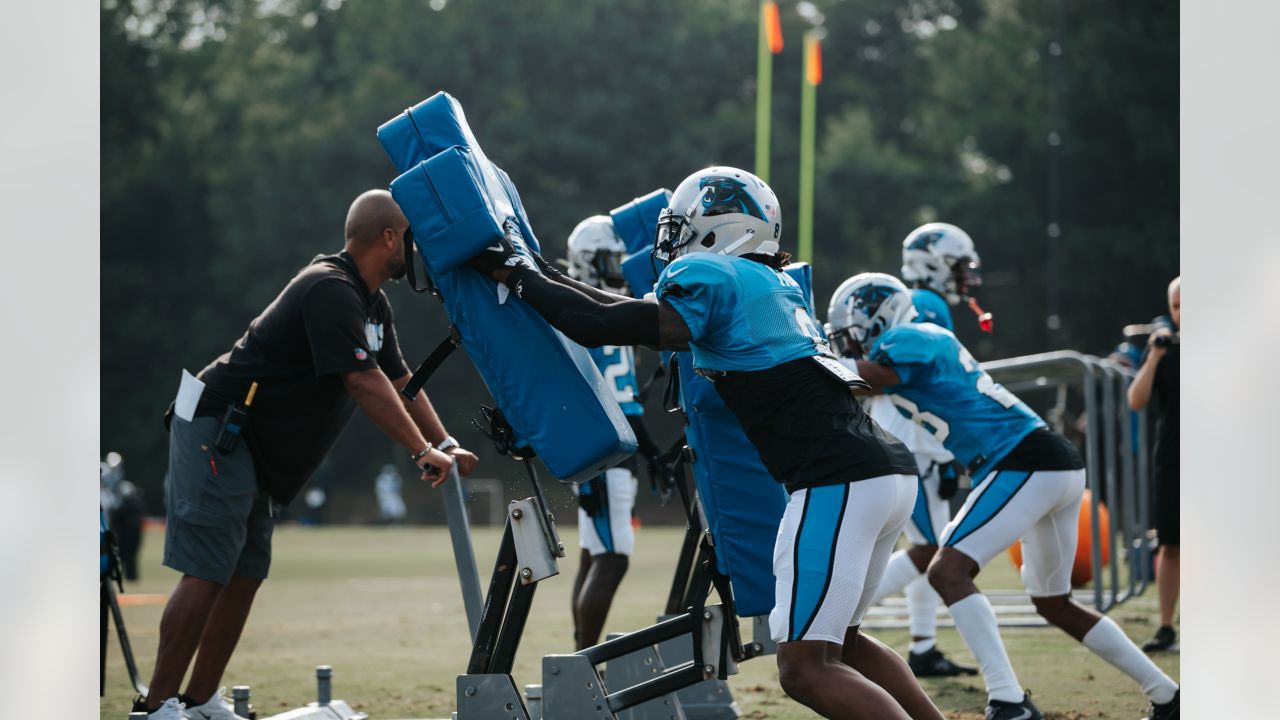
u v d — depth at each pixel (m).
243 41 165.50
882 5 159.00
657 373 20.80
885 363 21.39
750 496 16.78
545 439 15.51
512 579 16.09
